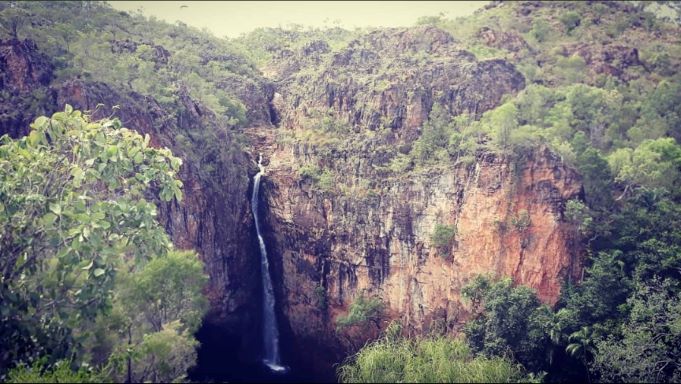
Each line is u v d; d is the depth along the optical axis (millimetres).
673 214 53656
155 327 39969
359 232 60062
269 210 66750
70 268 35344
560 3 106875
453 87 71000
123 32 81250
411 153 62188
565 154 58094
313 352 62906
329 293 61875
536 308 47031
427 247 56531
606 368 43781
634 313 44281
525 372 45062
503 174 53719
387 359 41688
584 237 52969
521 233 52531
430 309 55438
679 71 86062
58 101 54094
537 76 81875
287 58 93312
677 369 41906
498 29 94375
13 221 35812
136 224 37906
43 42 61875
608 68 85250
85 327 38344
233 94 78250
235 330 64000
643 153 61188
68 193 36938
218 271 61094
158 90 64438
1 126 50969
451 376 39375
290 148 69125
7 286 34844
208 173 61688
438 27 88750
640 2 109250
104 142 37625
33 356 34719
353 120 69812
